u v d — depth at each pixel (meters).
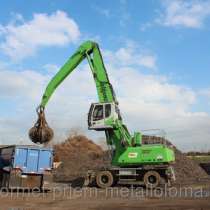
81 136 47.12
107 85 25.70
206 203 15.62
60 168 35.31
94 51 26.38
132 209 14.38
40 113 25.09
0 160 22.14
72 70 26.58
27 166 21.00
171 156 24.77
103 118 24.61
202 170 34.69
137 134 24.78
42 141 24.58
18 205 15.78
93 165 32.88
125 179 23.98
